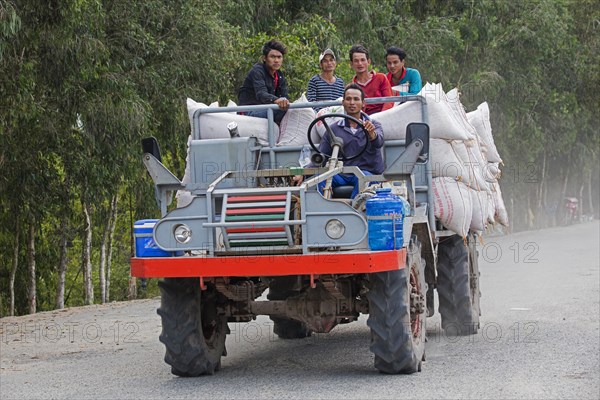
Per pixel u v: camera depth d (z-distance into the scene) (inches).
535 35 2425.0
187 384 549.0
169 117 1318.9
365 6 1887.3
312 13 1851.6
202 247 540.4
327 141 586.9
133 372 604.4
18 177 1218.6
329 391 508.4
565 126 2906.0
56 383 575.8
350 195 575.2
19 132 1163.9
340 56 1713.8
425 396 488.1
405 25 2132.1
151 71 1259.2
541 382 523.5
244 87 691.4
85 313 1021.8
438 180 663.8
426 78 2128.4
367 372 567.8
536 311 850.8
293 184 572.4
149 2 1258.0
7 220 1374.3
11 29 877.2
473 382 525.0
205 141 593.0
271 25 1772.9
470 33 2293.3
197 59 1314.0
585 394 490.9
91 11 1061.1
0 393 549.3
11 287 1422.2
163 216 572.7
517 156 2741.1
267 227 529.0
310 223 526.6
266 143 613.9
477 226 718.5
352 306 571.8
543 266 1328.7
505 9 2412.6
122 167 1238.9
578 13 2938.0
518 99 2576.3
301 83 1459.2
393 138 617.3
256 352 676.1
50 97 1142.3
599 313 826.8
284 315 580.4
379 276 539.8
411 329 560.7
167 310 564.7
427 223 599.8
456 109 701.3
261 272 526.0
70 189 1301.7
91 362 657.6
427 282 640.4
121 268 2073.1
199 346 566.3
